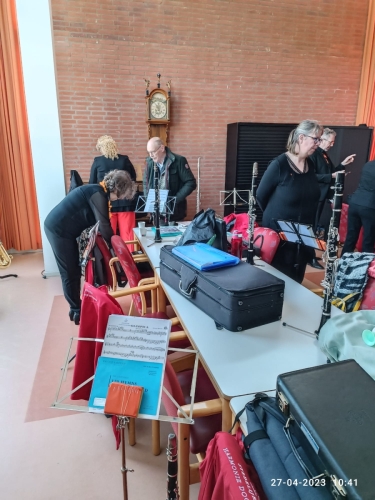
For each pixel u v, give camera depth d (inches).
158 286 75.6
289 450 27.0
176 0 172.2
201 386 55.4
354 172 194.9
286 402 27.7
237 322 49.5
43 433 68.1
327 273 45.8
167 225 115.8
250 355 44.3
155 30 173.5
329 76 202.7
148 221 169.3
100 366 37.3
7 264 143.1
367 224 134.6
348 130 188.5
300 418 25.7
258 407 32.0
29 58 124.8
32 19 122.2
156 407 34.9
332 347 39.6
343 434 23.9
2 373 85.3
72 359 90.2
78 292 104.6
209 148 196.1
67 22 162.4
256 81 192.9
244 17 182.5
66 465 61.4
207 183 200.7
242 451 30.0
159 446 63.6
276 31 188.5
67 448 65.0
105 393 35.9
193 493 56.2
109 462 62.2
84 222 96.2
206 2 175.8
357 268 63.0
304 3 188.1
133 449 64.9
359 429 24.3
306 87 200.8
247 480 24.2
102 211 90.7
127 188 92.3
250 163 186.2
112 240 82.7
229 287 49.9
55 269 149.7
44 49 125.6
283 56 193.2
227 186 197.3
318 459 23.7
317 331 48.4
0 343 98.2
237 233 88.7
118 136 181.3
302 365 42.3
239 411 34.8
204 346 46.2
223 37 182.5
